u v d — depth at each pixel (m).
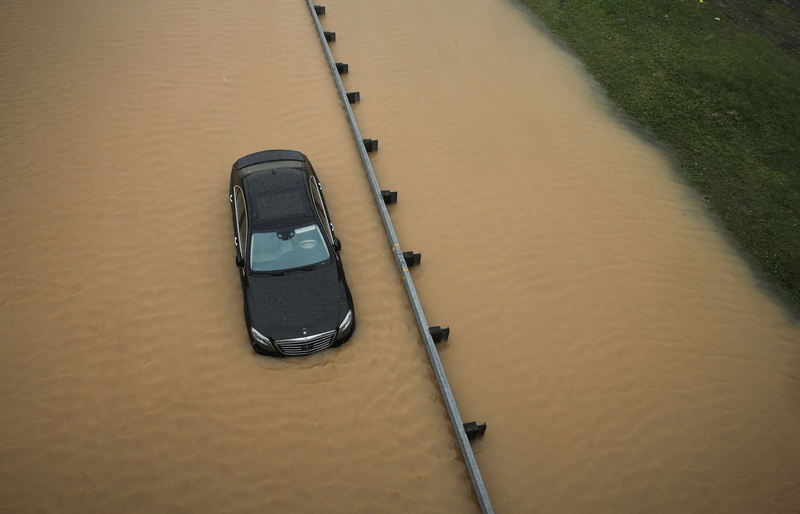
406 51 13.20
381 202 8.98
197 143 10.05
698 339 8.01
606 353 7.68
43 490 5.77
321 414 6.62
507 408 6.97
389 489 6.06
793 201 10.18
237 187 8.23
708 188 10.48
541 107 11.97
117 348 7.04
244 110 10.88
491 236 9.11
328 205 9.17
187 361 6.98
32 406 6.42
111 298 7.56
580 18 14.80
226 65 11.94
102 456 6.07
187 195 9.10
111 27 12.77
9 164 9.37
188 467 6.07
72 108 10.55
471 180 10.06
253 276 7.17
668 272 8.91
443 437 6.58
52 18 12.96
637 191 10.28
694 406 7.20
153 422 6.39
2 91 10.79
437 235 9.02
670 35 14.08
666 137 11.54
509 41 13.95
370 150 10.39
